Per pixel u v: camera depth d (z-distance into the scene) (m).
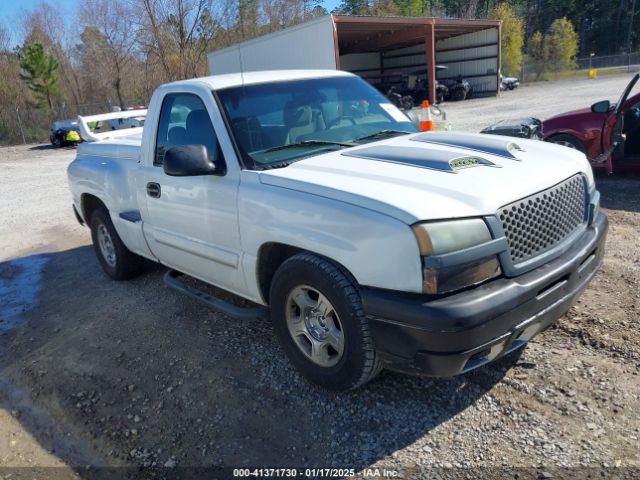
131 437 3.26
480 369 3.48
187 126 4.09
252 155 3.63
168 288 5.39
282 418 3.25
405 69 42.69
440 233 2.63
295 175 3.31
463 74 38.47
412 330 2.66
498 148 3.49
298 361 3.46
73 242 7.70
